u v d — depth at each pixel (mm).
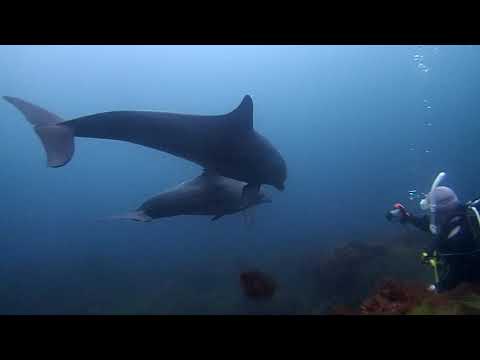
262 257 15328
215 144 5605
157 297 11562
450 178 23719
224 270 13844
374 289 8367
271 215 27469
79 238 29328
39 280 16562
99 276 15750
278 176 6801
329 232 18891
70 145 4938
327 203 29203
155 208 6879
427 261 4828
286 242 18219
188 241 22469
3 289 15531
